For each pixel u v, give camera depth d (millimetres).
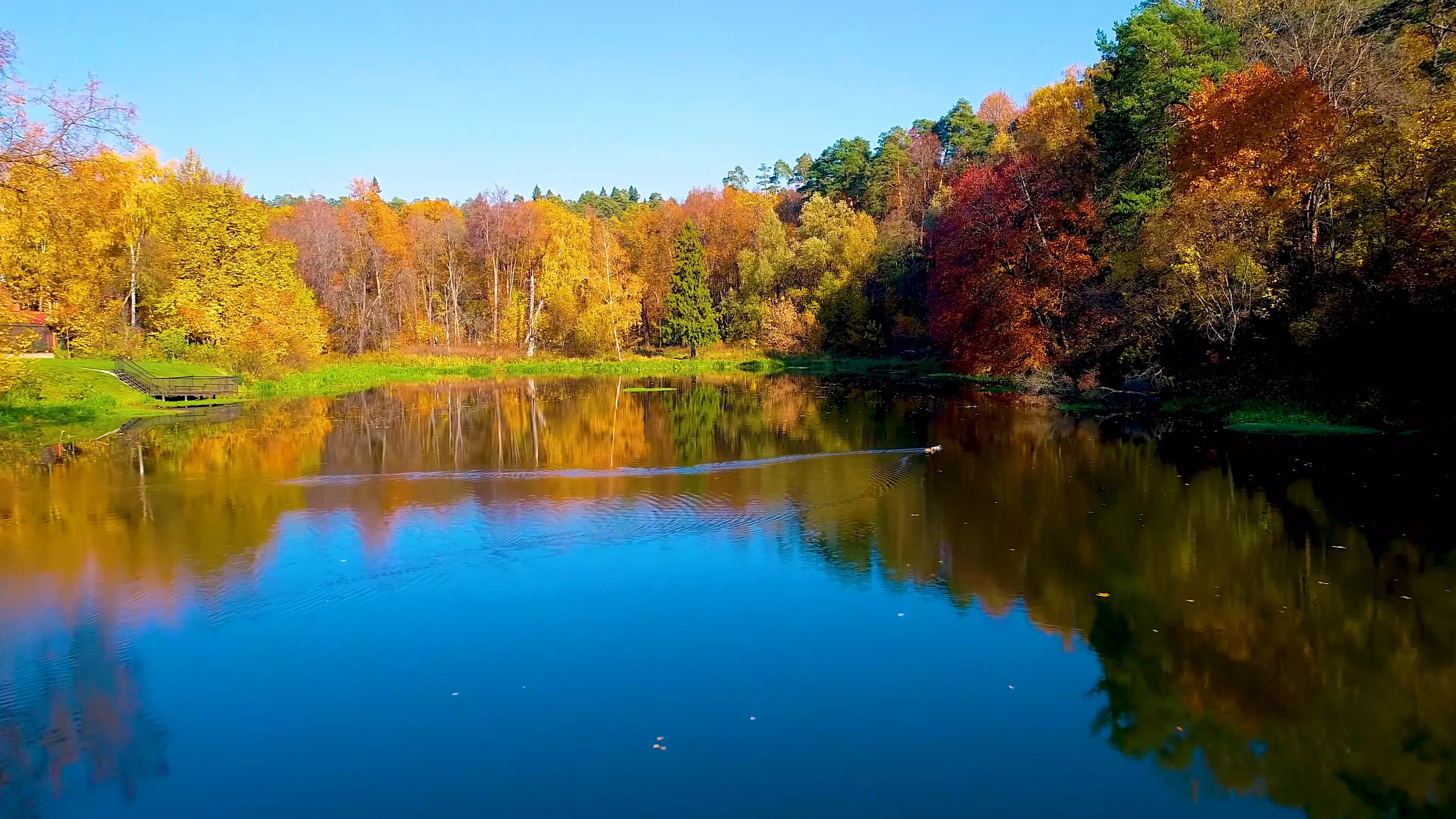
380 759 8438
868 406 37969
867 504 18391
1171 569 13664
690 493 19641
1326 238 29031
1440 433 22266
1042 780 8086
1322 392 25828
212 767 8352
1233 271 29562
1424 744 8695
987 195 43812
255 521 17172
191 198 51812
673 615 12000
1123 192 38938
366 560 14508
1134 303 34781
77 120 27641
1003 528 16219
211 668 10445
